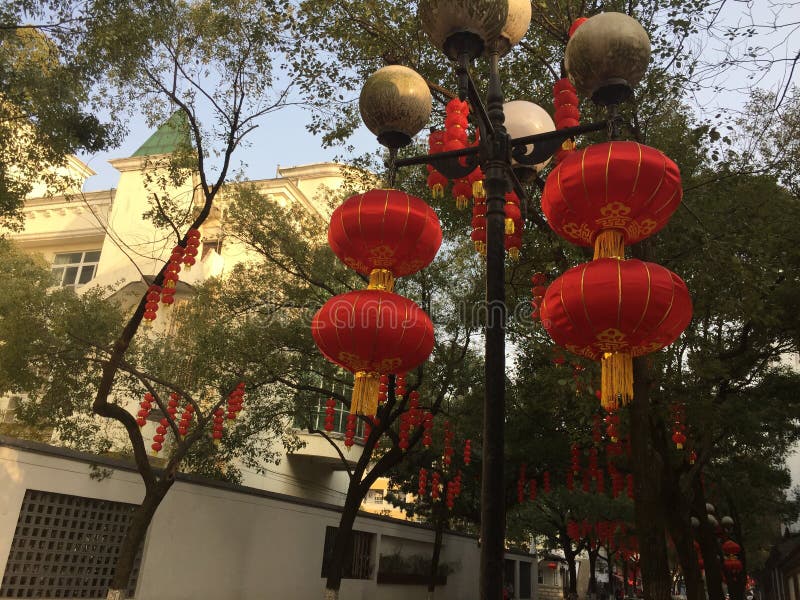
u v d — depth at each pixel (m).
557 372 10.14
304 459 22.23
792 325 10.56
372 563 19.77
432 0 3.74
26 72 9.33
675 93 9.23
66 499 11.40
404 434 12.45
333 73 10.90
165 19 9.82
